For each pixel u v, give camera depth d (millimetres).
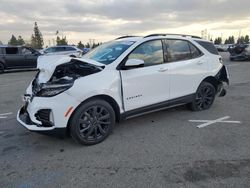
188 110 6156
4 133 4926
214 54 6211
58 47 20406
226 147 4129
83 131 4180
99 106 4266
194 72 5684
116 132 4852
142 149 4117
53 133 3992
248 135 4617
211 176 3291
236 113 5930
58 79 4242
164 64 5125
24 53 16531
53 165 3678
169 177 3295
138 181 3227
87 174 3420
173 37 5441
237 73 12891
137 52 4758
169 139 4496
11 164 3730
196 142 4348
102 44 5547
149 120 5500
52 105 3930
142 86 4746
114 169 3527
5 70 16734
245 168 3467
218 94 6484
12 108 6797
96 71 4305
